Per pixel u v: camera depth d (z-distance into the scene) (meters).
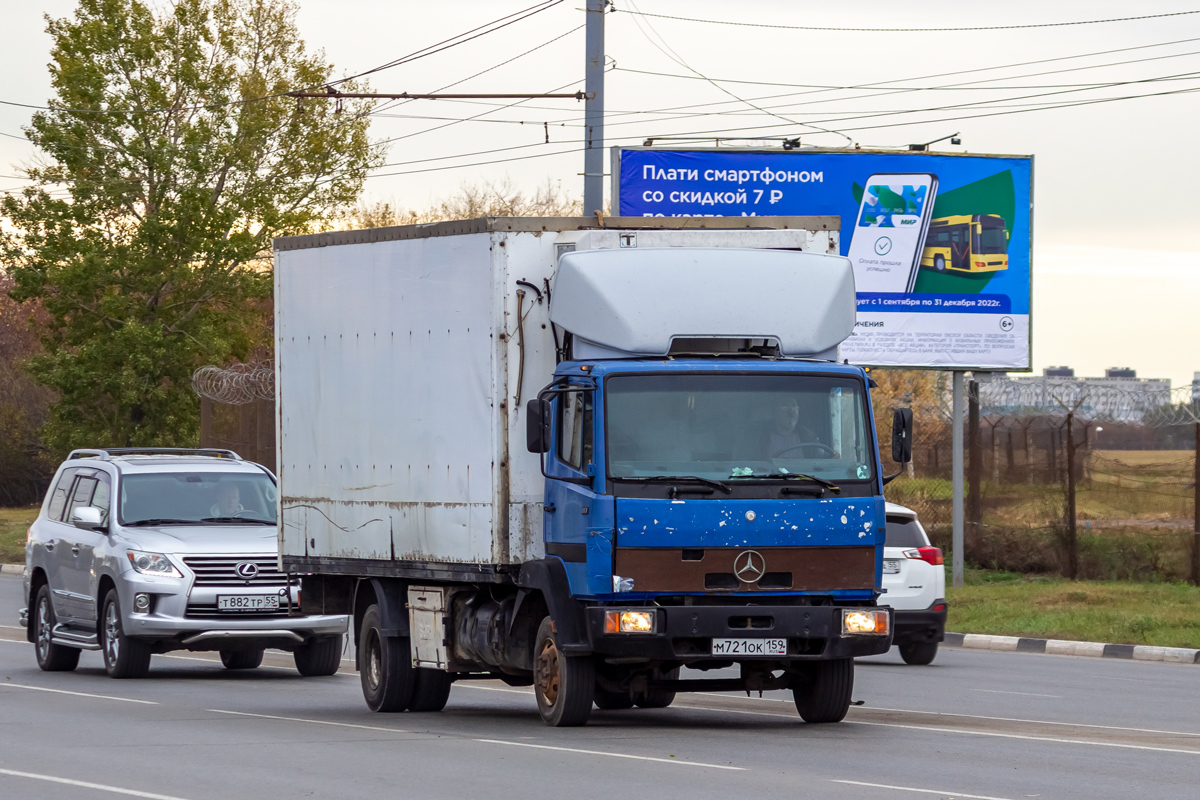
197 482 64.06
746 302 41.69
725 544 39.25
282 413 51.81
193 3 139.00
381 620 47.78
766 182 104.25
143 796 31.23
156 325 136.12
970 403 105.12
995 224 104.50
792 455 40.22
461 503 43.28
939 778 33.03
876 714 47.66
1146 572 95.50
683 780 32.62
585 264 41.38
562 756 36.50
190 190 134.38
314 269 50.03
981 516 103.69
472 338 43.00
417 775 33.59
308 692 55.31
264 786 32.31
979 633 79.50
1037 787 31.84
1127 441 107.31
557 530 41.12
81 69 134.12
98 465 65.62
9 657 70.19
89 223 137.62
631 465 39.34
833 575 40.00
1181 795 30.91
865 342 103.75
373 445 47.25
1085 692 55.41
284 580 59.09
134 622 58.12
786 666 42.38
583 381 40.41
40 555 66.00
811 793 30.83
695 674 65.88
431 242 44.75
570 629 40.38
